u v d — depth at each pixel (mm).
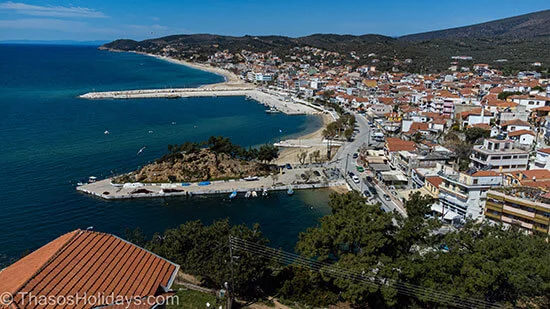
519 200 68375
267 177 115375
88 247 30953
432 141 137750
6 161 126812
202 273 51094
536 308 45312
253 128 189875
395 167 115500
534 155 100562
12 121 183500
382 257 48250
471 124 147250
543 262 42625
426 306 46406
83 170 120625
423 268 46844
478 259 44719
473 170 83250
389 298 44562
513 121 130500
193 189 104875
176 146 121000
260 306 48281
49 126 176375
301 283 51281
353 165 126125
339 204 64188
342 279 47344
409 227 54281
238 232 54781
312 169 122625
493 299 45000
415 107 194625
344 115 195750
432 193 87500
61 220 88938
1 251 75750
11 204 95938
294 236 83375
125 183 107938
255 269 50250
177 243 56094
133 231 83188
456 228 74062
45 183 109688
